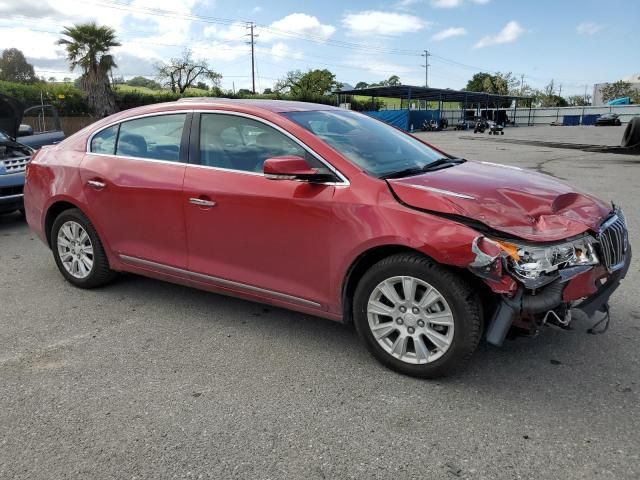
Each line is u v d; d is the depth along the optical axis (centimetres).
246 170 368
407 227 301
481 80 11238
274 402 303
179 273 411
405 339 322
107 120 461
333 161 338
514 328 311
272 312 430
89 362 351
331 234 329
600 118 5756
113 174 432
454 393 308
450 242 286
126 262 443
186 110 406
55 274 533
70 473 247
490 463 250
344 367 341
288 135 357
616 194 916
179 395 311
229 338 385
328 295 342
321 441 268
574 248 293
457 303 297
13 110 834
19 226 768
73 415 292
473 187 324
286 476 243
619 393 305
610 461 249
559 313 296
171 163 404
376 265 321
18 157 766
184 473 246
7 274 535
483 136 3612
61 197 466
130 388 319
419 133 4644
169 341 381
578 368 333
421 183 325
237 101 400
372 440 268
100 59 3809
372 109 6694
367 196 319
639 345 361
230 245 376
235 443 267
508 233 284
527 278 281
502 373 328
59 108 3906
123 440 270
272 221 351
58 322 415
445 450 259
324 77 8294
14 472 248
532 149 2023
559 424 278
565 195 332
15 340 385
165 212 403
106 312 434
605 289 321
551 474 241
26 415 292
